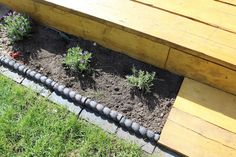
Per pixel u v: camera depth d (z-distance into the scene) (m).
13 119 1.15
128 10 1.21
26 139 1.11
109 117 1.14
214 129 1.09
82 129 1.12
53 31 1.36
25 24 1.32
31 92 1.21
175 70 1.21
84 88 1.21
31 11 1.34
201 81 1.19
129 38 1.20
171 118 1.12
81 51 1.25
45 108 1.17
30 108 1.17
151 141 1.10
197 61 1.13
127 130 1.12
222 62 1.08
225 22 1.16
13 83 1.24
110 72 1.24
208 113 1.12
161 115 1.14
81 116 1.15
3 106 1.18
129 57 1.27
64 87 1.20
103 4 1.22
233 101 1.15
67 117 1.15
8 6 1.40
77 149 1.09
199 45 1.11
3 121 1.14
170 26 1.16
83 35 1.31
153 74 1.19
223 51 1.10
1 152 1.09
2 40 1.34
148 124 1.12
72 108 1.17
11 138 1.11
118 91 1.20
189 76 1.20
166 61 1.20
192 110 1.13
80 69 1.23
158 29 1.15
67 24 1.30
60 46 1.31
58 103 1.18
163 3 1.22
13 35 1.31
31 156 1.08
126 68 1.25
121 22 1.18
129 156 1.07
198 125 1.10
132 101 1.17
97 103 1.16
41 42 1.33
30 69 1.26
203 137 1.08
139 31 1.15
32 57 1.29
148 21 1.18
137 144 1.09
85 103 1.17
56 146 1.09
